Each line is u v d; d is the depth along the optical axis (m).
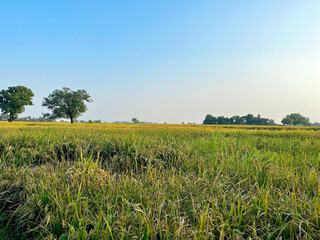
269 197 3.03
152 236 2.22
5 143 5.74
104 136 7.31
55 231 2.52
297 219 2.46
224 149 6.40
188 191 3.32
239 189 3.37
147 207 2.72
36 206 2.94
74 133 7.93
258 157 5.12
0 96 53.28
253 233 2.33
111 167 4.98
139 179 3.96
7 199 3.21
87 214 2.66
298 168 4.53
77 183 3.37
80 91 59.28
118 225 2.41
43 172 3.92
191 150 6.06
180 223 2.31
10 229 2.85
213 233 2.41
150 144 6.18
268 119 94.44
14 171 4.05
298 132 12.83
